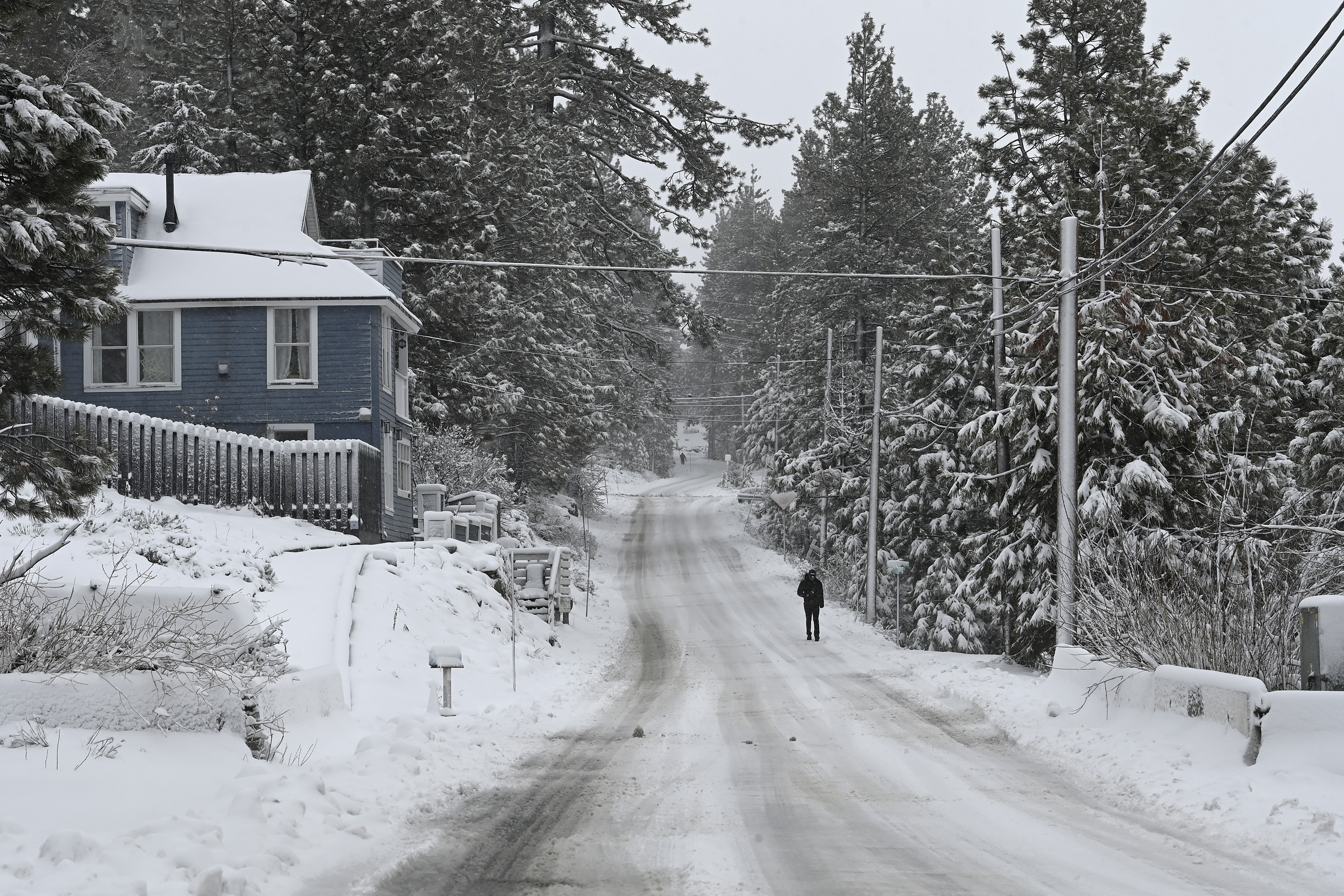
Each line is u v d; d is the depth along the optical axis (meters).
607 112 59.97
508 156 50.69
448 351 47.44
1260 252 36.50
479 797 10.73
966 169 77.69
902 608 44.91
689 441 159.25
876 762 13.18
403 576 24.17
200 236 35.00
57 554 18.00
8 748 9.45
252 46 43.66
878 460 41.53
